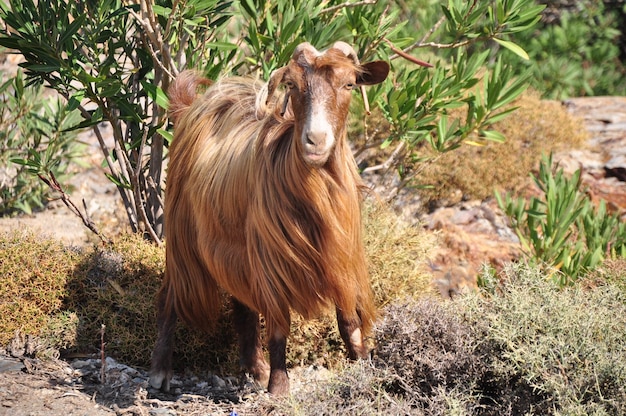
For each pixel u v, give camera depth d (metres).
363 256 16.27
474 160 28.89
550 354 14.69
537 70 43.12
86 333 18.56
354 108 29.03
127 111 20.33
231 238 16.31
